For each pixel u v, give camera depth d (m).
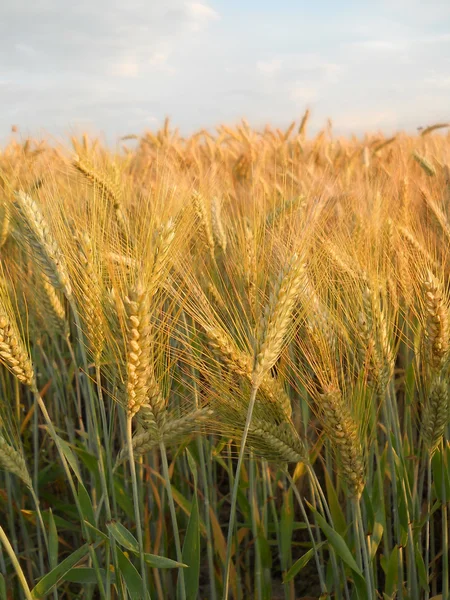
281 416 0.46
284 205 0.61
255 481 0.62
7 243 0.78
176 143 1.54
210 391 0.47
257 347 0.40
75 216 0.55
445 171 0.89
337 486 0.65
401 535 0.54
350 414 0.44
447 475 0.53
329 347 0.47
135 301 0.38
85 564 0.61
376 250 0.56
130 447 0.42
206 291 0.61
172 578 0.66
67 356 0.75
